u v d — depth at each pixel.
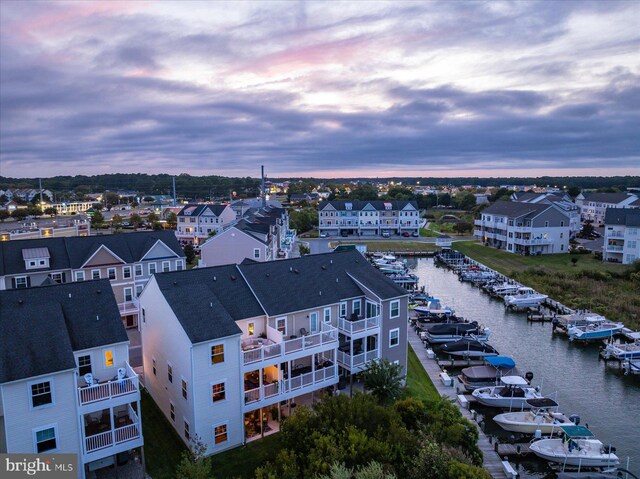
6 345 21.98
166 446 27.69
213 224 111.00
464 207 196.25
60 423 22.30
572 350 48.91
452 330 50.25
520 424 32.34
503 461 28.34
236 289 32.97
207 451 26.81
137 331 47.00
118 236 55.00
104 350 25.94
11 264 47.09
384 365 31.59
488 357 41.91
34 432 21.62
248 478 25.00
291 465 20.53
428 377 40.84
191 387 25.98
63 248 50.69
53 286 27.69
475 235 122.94
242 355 27.73
